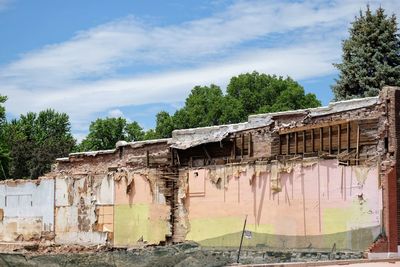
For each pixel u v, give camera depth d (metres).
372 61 58.75
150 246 45.16
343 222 35.22
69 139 99.12
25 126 105.38
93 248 48.12
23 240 52.62
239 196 40.56
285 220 37.88
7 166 86.00
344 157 35.56
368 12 60.38
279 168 38.53
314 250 36.19
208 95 87.25
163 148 45.75
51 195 51.44
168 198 44.69
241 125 41.38
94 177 49.25
